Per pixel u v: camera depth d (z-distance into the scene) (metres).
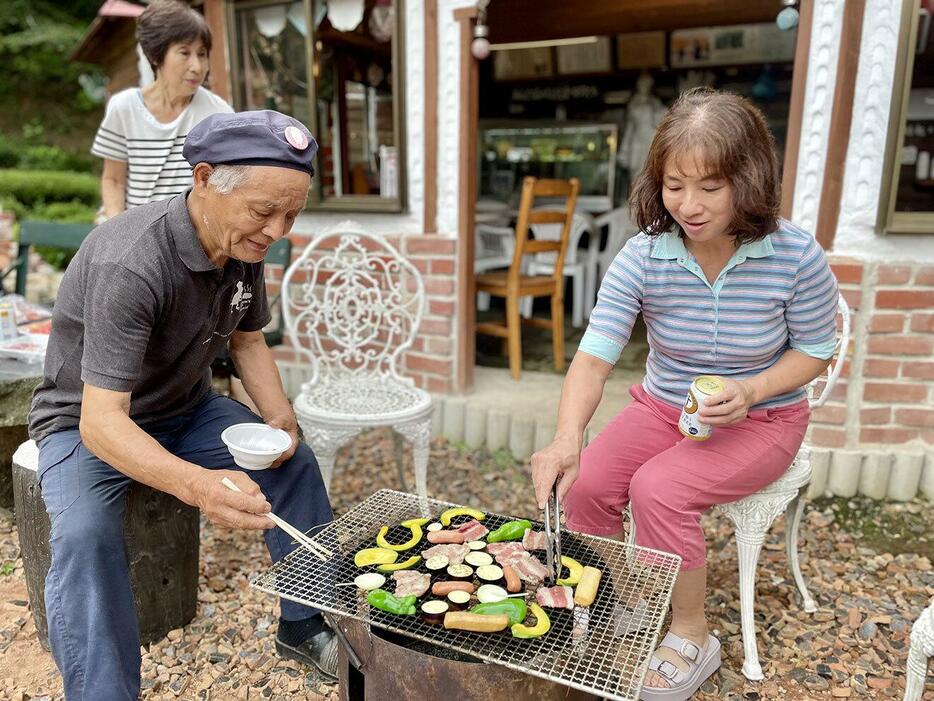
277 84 3.87
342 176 3.80
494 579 1.52
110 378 1.61
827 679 2.02
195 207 1.69
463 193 3.51
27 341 2.67
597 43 6.64
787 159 2.94
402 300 3.73
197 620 2.25
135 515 2.02
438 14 3.39
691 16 5.61
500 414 3.52
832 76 2.81
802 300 1.78
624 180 6.68
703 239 1.65
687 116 1.56
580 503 1.98
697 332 1.83
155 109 2.94
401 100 3.51
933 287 2.83
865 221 2.85
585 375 1.84
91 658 1.55
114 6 4.84
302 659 2.00
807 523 2.88
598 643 1.33
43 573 2.02
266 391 2.12
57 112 15.01
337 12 3.62
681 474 1.80
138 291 1.62
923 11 2.63
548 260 5.43
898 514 2.90
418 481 2.82
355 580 1.51
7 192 10.64
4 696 1.91
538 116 7.34
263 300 2.11
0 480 2.77
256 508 1.53
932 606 1.60
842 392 2.95
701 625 1.88
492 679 1.33
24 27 14.45
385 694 1.43
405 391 2.95
